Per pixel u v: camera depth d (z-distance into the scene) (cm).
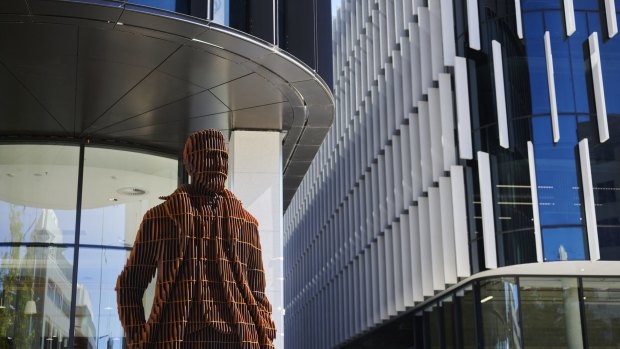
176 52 1176
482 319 2275
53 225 1511
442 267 2270
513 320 2214
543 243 2050
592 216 2022
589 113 2127
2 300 1457
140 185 1596
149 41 1140
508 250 2083
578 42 2177
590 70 2156
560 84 2152
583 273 2244
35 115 1423
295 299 4469
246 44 1166
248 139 1503
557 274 2247
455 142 2269
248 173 1485
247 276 864
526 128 2131
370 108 2953
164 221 820
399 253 2605
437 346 2648
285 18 1280
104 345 1488
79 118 1441
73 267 1501
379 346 2972
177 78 1265
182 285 805
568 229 2052
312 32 1298
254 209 1470
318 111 1420
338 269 3372
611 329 2222
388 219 2688
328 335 3575
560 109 2133
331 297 3519
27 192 1519
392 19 2725
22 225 1500
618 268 2156
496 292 2256
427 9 2436
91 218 1535
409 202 2506
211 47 1166
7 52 1163
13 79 1260
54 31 1103
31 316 1461
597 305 2247
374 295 2825
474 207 2175
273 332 862
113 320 1506
